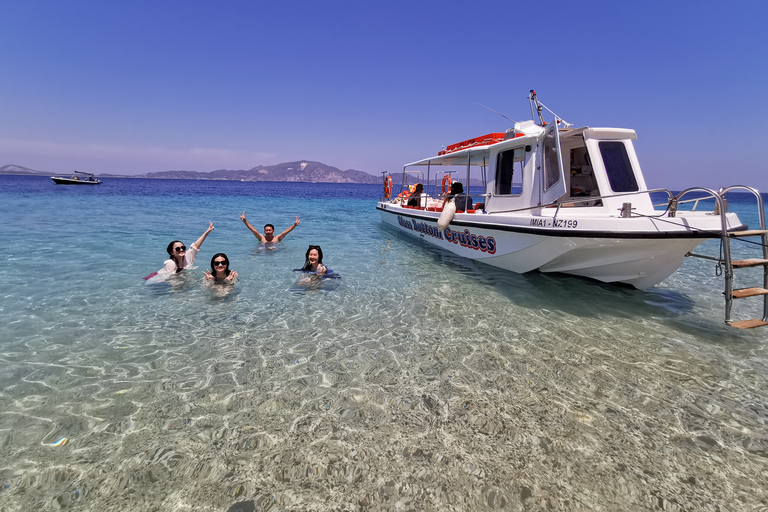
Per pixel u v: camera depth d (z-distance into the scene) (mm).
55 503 1901
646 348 3885
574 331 4324
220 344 3783
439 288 5973
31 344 3652
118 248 8305
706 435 2547
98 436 2387
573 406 2859
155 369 3250
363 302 5230
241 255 8070
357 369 3357
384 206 13664
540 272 6766
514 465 2254
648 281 5500
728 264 4043
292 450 2322
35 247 8195
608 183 5688
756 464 2287
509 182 7164
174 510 1881
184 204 23750
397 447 2381
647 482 2141
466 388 3088
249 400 2832
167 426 2508
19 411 2609
